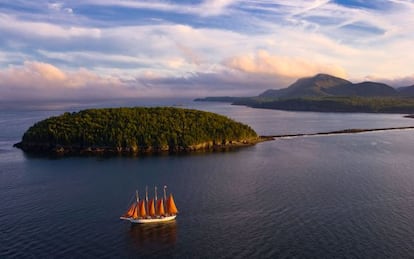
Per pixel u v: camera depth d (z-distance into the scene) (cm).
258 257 9200
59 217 11750
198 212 12056
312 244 9812
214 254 9388
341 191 14150
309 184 15150
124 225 11125
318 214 11800
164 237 10319
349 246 9700
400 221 11244
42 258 9219
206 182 15600
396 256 9225
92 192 14350
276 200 13125
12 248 9712
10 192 14425
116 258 9256
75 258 9231
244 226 10956
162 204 11625
